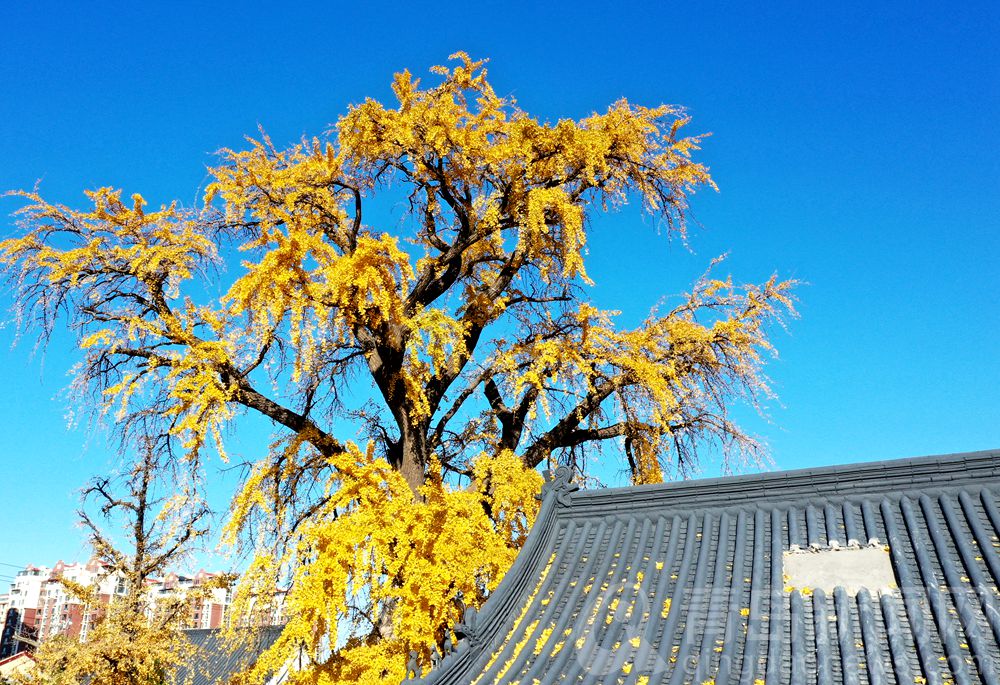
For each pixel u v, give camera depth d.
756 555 9.16
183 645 20.73
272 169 16.62
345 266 14.85
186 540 20.55
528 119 16.11
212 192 16.11
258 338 15.20
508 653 9.06
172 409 14.52
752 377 17.75
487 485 15.71
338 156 17.11
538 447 18.16
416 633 12.80
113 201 15.79
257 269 14.41
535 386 16.94
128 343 15.72
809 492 9.80
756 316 17.91
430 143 16.33
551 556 10.54
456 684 8.64
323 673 13.42
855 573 8.53
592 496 11.00
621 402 17.28
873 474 9.59
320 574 13.13
